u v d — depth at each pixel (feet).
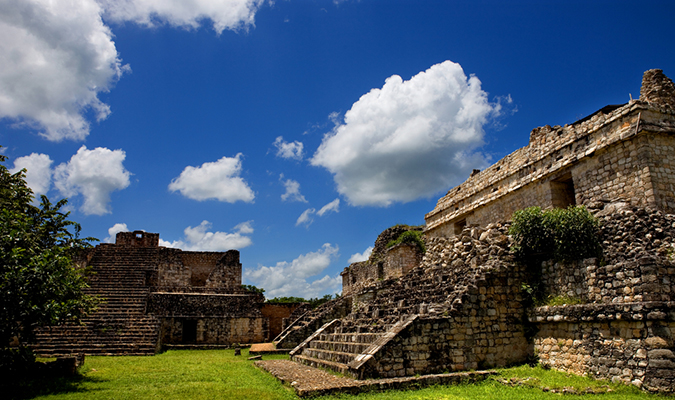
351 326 47.37
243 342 84.84
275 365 45.47
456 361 36.37
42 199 47.96
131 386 33.81
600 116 44.06
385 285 61.21
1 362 33.14
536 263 41.29
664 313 28.14
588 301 34.58
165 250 114.62
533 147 53.88
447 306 38.83
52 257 34.88
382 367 33.76
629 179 40.37
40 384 32.71
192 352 70.08
